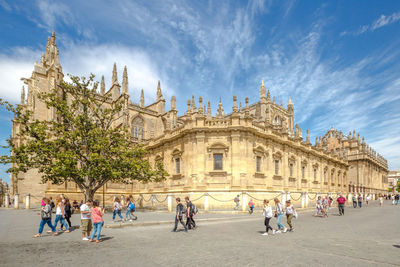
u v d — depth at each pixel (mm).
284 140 43500
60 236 15062
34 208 38594
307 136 53156
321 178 56469
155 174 31969
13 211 33500
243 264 9195
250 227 18719
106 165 26844
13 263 9438
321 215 28891
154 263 9344
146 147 47844
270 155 40188
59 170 26031
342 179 69312
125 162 29203
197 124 36250
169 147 41969
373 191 91375
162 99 64938
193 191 34656
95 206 13461
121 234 15625
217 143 35531
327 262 9438
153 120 63719
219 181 34969
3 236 15023
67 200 17750
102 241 13438
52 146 27797
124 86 57250
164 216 25828
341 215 29219
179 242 13078
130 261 9602
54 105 29250
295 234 15711
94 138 29484
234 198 33281
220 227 18688
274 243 12844
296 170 47281
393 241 13633
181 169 38312
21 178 43719
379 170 104250
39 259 9961
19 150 27234
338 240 13766
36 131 27484
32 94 53500
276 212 16688
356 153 89125
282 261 9547
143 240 13656
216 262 9438
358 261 9602
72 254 10703
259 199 35250
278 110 86812
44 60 57875
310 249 11531
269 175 39344
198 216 25359
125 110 55688
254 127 38156
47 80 50562
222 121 36438
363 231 17125
